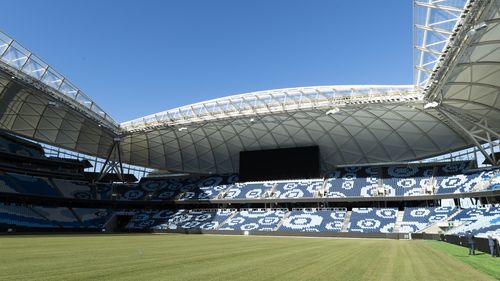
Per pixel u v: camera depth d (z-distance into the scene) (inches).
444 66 1412.4
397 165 2819.9
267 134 2689.5
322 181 2842.0
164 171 3538.4
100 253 916.6
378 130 2411.4
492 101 1691.7
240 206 3036.4
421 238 2042.3
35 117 2413.9
